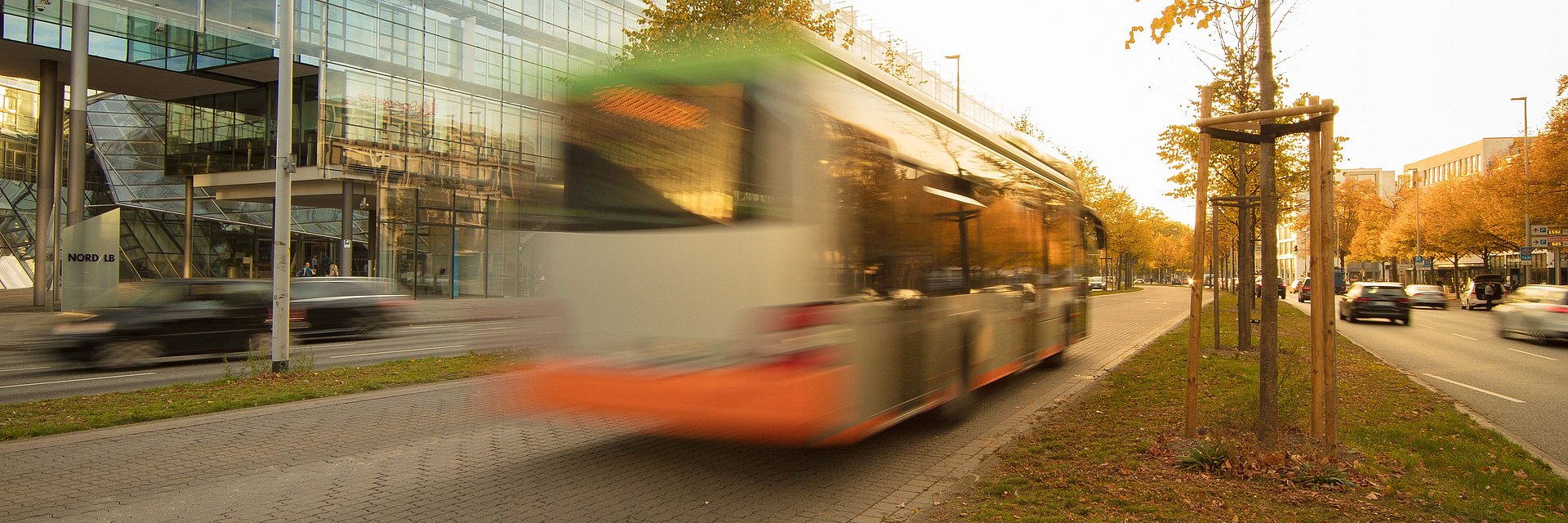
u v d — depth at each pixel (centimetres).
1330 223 624
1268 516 495
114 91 3541
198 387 1046
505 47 3788
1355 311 2825
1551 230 3338
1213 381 1077
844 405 589
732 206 588
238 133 3541
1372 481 568
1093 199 5012
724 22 1415
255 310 1498
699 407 587
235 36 2850
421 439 764
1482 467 634
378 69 3397
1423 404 920
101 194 4066
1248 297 1450
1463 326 2670
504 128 3788
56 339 1311
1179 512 502
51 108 3017
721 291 586
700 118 601
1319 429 648
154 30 3183
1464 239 4566
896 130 688
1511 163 3778
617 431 798
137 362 1351
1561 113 2973
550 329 641
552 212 646
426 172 3538
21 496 579
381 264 3491
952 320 791
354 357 1472
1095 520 491
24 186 4409
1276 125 645
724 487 606
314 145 3319
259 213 4309
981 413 921
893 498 576
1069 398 996
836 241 590
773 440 573
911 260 703
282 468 657
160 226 4066
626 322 614
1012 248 1000
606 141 631
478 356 1377
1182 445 672
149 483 614
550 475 638
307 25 3183
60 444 737
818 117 583
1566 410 971
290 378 1120
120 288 1438
